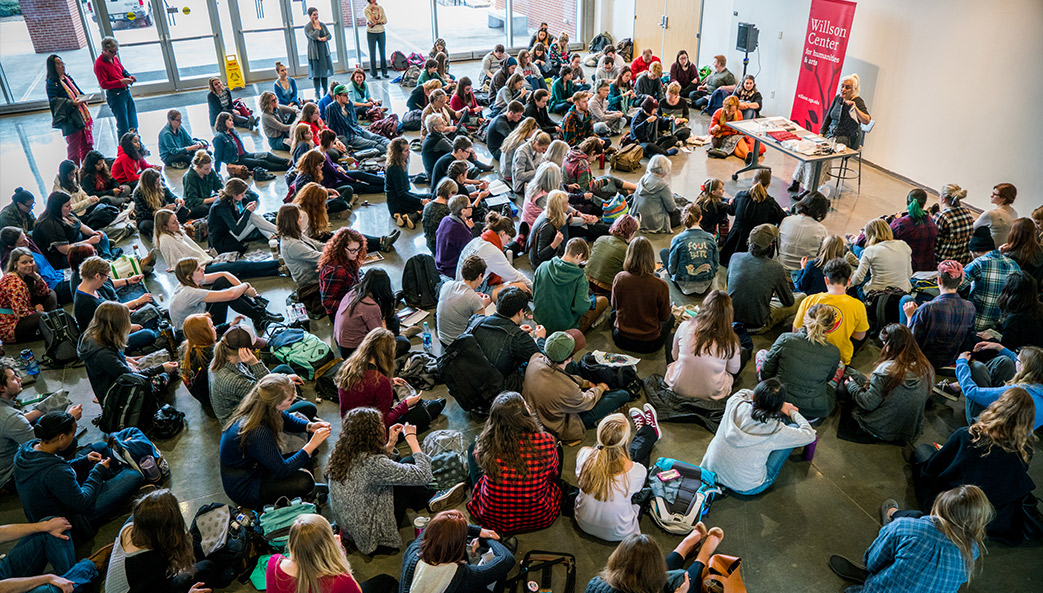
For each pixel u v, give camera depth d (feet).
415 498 13.84
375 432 12.09
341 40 47.32
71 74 40.11
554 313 17.88
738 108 33.73
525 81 39.11
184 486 14.51
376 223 26.53
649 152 33.88
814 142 27.55
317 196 22.22
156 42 41.96
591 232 24.67
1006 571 12.75
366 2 46.68
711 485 13.89
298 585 9.95
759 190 22.09
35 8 37.81
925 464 14.10
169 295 21.38
